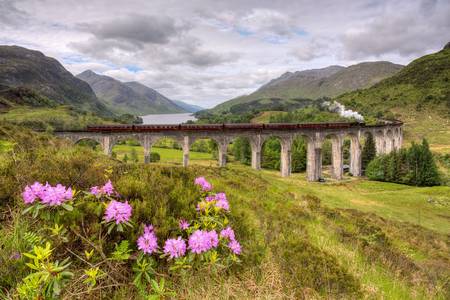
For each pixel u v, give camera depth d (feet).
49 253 9.72
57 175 17.38
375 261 29.91
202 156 304.30
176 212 17.46
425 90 646.33
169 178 22.38
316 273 19.61
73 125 370.12
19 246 11.71
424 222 121.39
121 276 12.55
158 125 171.83
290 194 71.46
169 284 13.25
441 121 523.29
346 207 104.83
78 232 12.98
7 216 13.75
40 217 13.17
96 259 12.47
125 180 18.44
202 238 13.43
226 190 35.40
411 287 26.32
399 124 407.64
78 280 10.97
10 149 23.84
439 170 306.76
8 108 467.52
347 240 35.29
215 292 13.61
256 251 18.83
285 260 19.89
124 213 12.62
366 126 288.92
